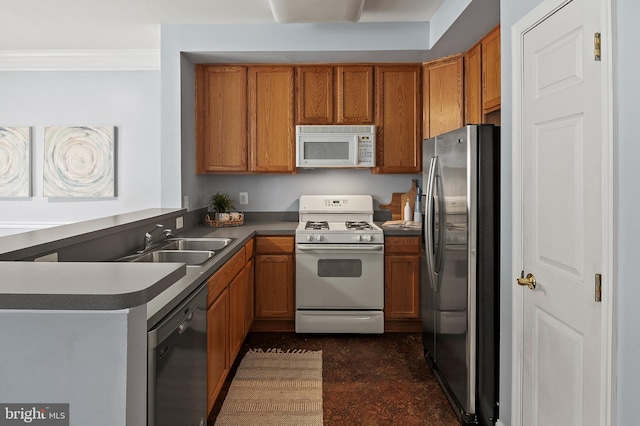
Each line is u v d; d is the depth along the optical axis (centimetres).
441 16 334
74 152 462
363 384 297
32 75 463
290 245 388
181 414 171
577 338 160
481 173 237
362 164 405
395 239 387
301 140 404
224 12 345
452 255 264
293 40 369
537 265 190
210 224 408
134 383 113
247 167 414
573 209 162
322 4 306
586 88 152
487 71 333
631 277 133
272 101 410
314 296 383
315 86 411
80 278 120
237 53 375
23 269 130
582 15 154
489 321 240
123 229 252
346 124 411
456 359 258
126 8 335
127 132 464
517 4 207
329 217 439
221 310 255
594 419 150
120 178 466
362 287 383
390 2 327
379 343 372
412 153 412
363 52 375
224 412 260
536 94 189
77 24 370
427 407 268
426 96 405
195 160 410
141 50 447
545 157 182
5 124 465
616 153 138
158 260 283
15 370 110
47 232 215
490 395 241
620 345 138
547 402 183
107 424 110
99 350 109
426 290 332
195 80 408
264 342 374
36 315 109
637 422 131
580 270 158
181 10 340
